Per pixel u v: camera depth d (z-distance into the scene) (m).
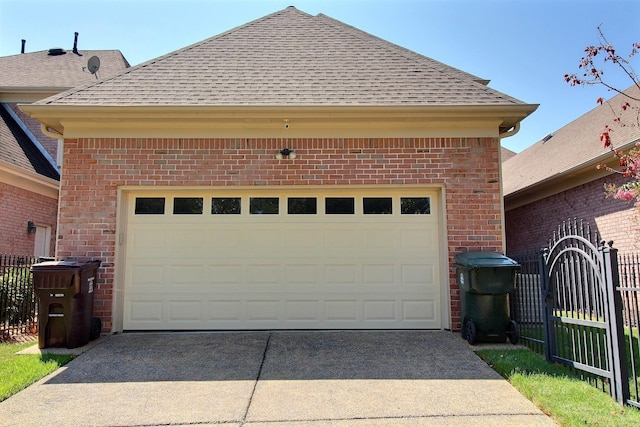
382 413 3.89
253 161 7.20
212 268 7.21
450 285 7.02
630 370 5.06
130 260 7.17
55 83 12.93
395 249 7.27
